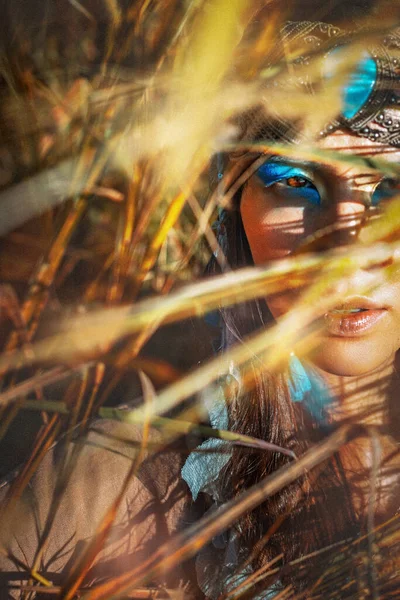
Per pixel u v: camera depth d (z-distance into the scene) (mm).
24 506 641
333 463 623
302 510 615
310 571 590
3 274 610
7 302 472
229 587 599
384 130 534
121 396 800
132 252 508
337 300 546
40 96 583
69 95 575
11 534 617
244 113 554
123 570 635
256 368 640
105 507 647
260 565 609
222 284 513
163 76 539
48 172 547
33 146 566
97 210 650
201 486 634
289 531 613
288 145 544
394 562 565
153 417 490
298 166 554
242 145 556
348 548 577
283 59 543
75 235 646
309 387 633
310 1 568
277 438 635
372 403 626
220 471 639
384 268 544
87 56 600
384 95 527
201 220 566
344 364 566
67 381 699
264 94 541
